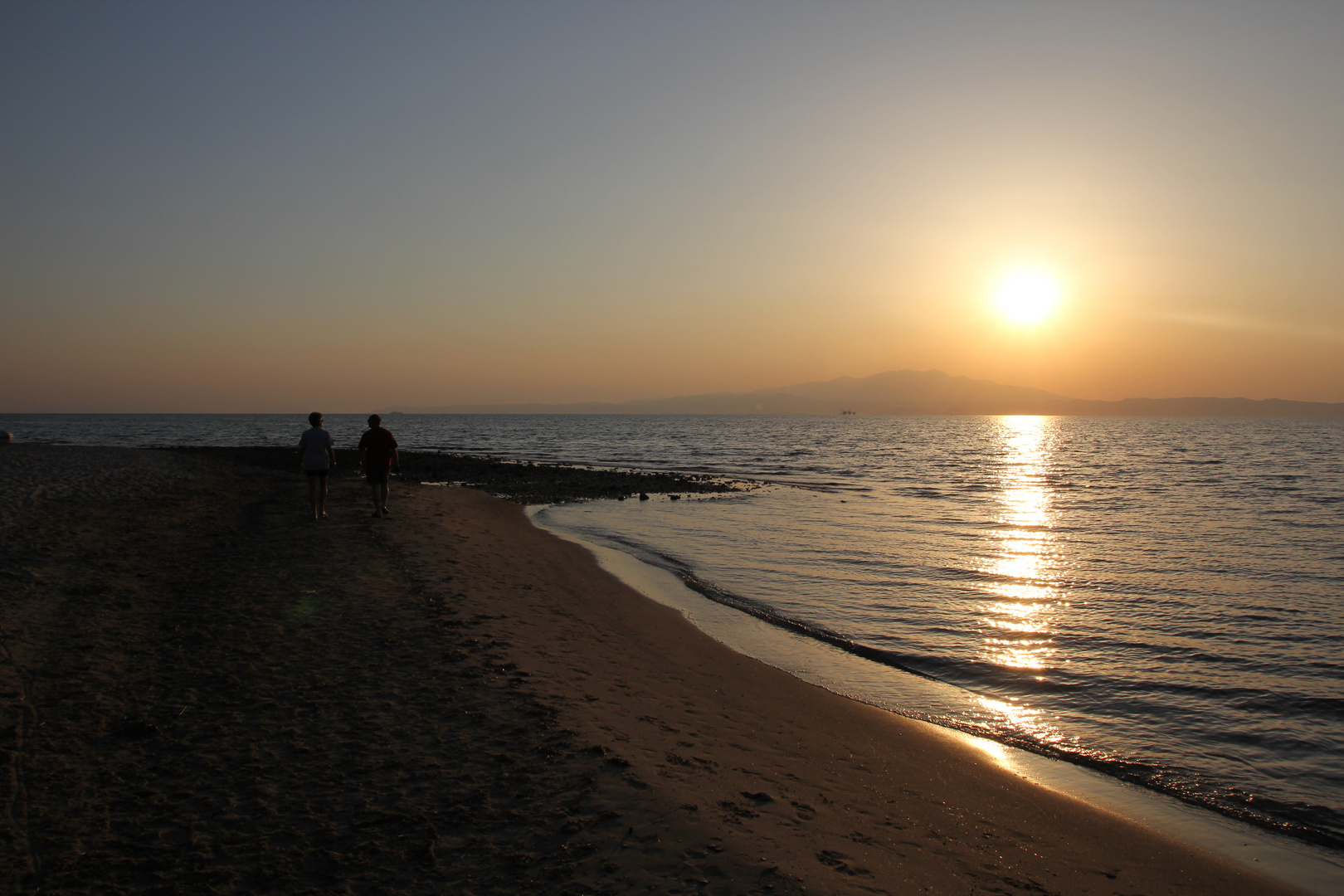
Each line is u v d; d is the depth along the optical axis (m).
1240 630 12.10
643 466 53.53
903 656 10.50
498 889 4.07
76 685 6.64
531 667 8.03
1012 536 21.88
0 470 22.05
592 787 5.28
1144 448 95.00
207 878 4.05
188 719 6.13
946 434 154.75
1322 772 7.21
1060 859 5.36
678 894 4.08
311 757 5.58
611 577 14.84
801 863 4.55
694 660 9.66
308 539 14.34
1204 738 7.96
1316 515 27.50
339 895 3.96
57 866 4.08
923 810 5.89
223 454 46.22
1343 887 5.30
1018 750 7.57
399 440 99.06
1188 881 5.24
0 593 9.00
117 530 13.95
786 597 13.95
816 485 40.06
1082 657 10.60
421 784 5.23
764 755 6.59
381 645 8.34
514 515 23.16
